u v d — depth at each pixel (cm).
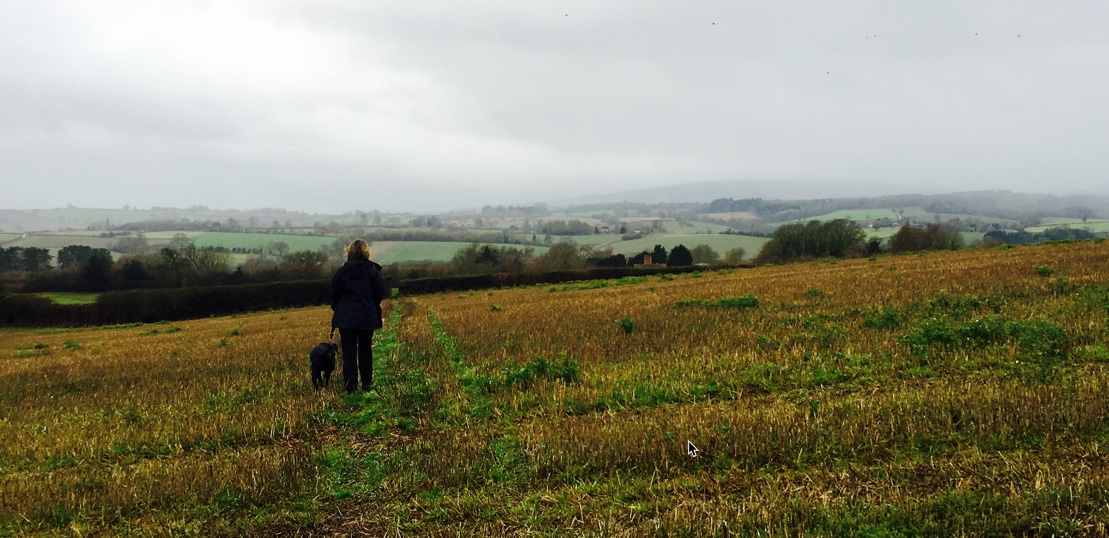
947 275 1919
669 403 775
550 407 780
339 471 622
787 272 3378
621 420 696
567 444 610
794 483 516
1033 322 913
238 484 580
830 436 580
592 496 523
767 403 737
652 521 460
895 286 1708
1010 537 414
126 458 736
